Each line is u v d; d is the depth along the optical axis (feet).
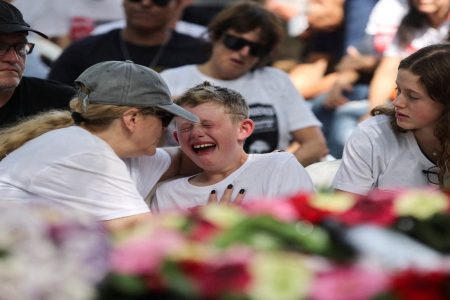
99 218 25.64
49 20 46.09
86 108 26.22
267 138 36.47
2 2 30.12
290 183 28.27
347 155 29.66
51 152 25.89
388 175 29.12
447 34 43.21
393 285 14.32
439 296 14.51
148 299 15.01
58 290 14.37
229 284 14.17
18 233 15.03
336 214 16.76
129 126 26.14
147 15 39.37
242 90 36.35
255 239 15.43
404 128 28.43
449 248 16.19
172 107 26.48
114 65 26.45
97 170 25.73
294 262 14.64
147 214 25.99
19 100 31.40
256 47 35.73
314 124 37.22
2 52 29.78
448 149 27.99
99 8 46.34
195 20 47.98
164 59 40.16
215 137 27.91
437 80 27.53
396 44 44.52
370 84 44.88
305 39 46.98
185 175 29.96
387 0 44.80
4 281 14.33
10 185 25.93
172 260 14.79
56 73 39.70
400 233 16.35
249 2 36.29
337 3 45.34
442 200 17.29
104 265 14.98
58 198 25.68
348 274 14.25
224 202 28.07
